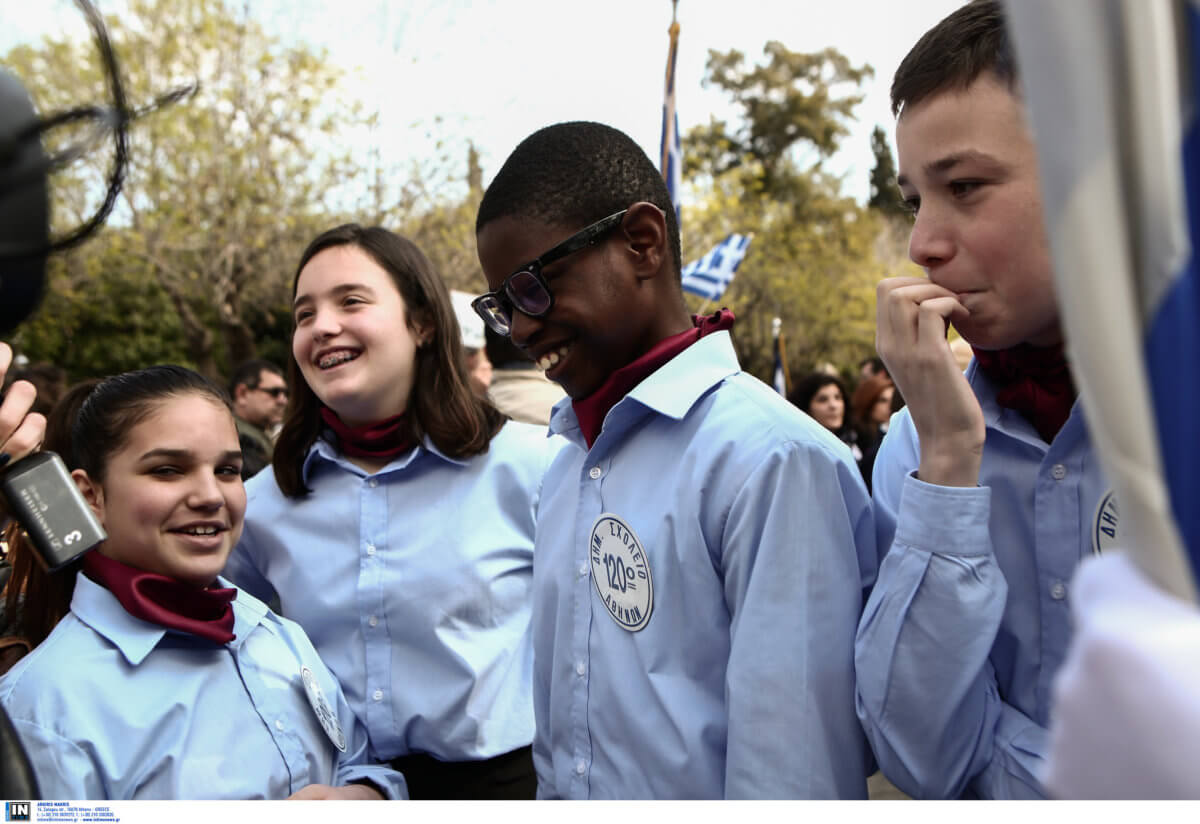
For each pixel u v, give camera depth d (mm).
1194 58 487
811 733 1249
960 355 2350
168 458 1615
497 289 1485
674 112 4961
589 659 1466
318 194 16922
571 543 1556
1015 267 1122
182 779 1526
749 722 1252
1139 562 485
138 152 15359
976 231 1131
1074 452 1213
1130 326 469
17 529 1752
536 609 1621
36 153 802
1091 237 469
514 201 1424
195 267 17688
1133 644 476
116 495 1620
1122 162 480
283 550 2123
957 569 1168
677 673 1362
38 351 18281
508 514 2148
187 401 1651
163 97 870
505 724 2000
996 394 1308
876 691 1227
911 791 1249
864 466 5656
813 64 33219
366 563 2055
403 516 2092
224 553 1688
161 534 1614
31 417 1487
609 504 1474
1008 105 1101
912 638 1188
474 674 1976
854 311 26875
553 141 1440
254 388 5535
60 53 14328
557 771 1511
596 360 1454
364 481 2119
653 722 1360
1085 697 504
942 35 1159
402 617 2018
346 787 1700
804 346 26047
